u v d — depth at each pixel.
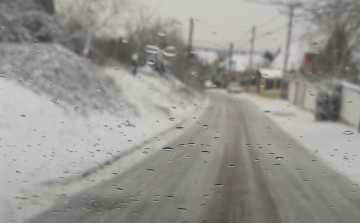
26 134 4.74
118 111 8.90
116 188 3.74
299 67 18.53
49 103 6.31
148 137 7.21
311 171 4.94
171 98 14.74
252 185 4.10
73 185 3.74
